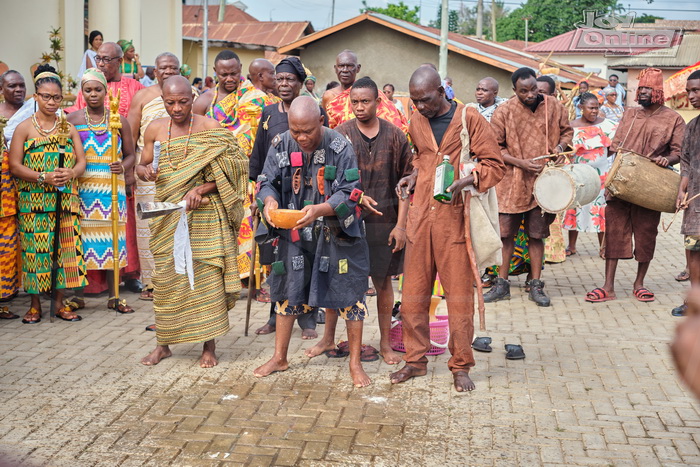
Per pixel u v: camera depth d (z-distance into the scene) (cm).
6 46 1063
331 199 451
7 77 682
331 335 545
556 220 863
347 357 541
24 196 616
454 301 469
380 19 1416
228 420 427
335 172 457
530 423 425
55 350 551
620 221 720
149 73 1235
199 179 509
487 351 557
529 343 581
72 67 1196
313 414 436
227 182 511
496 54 1638
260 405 450
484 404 453
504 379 497
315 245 467
